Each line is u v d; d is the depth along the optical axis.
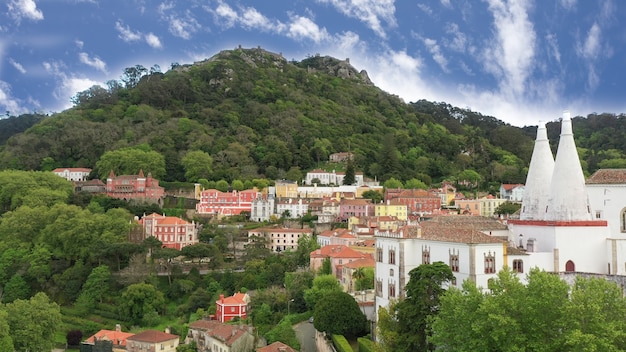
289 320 142.25
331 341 119.31
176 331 162.50
